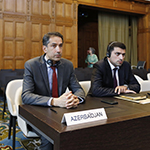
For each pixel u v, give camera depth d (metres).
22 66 7.27
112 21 10.80
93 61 8.41
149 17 10.38
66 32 8.02
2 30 6.90
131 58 11.33
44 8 7.59
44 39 1.66
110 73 2.17
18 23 7.16
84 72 4.80
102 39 10.60
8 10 6.99
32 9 7.37
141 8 10.14
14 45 7.11
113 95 1.84
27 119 1.26
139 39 10.98
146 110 1.24
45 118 1.07
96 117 1.00
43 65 1.76
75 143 0.85
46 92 1.75
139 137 1.04
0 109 4.15
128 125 1.00
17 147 2.20
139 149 1.03
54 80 1.77
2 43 6.91
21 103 1.86
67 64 1.91
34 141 2.39
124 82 2.27
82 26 12.12
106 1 8.94
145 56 10.73
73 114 0.96
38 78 1.73
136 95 1.76
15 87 2.30
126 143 0.99
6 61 7.02
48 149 1.38
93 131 0.89
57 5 7.82
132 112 1.18
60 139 0.82
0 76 4.48
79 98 1.54
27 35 7.30
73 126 0.90
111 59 2.07
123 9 9.49
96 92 1.90
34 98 1.44
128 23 11.31
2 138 2.48
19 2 7.15
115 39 10.92
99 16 10.41
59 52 1.64
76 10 8.16
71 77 1.92
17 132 2.72
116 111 1.21
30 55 7.37
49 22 7.67
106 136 0.92
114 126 0.95
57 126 0.91
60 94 1.80
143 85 2.69
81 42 12.18
